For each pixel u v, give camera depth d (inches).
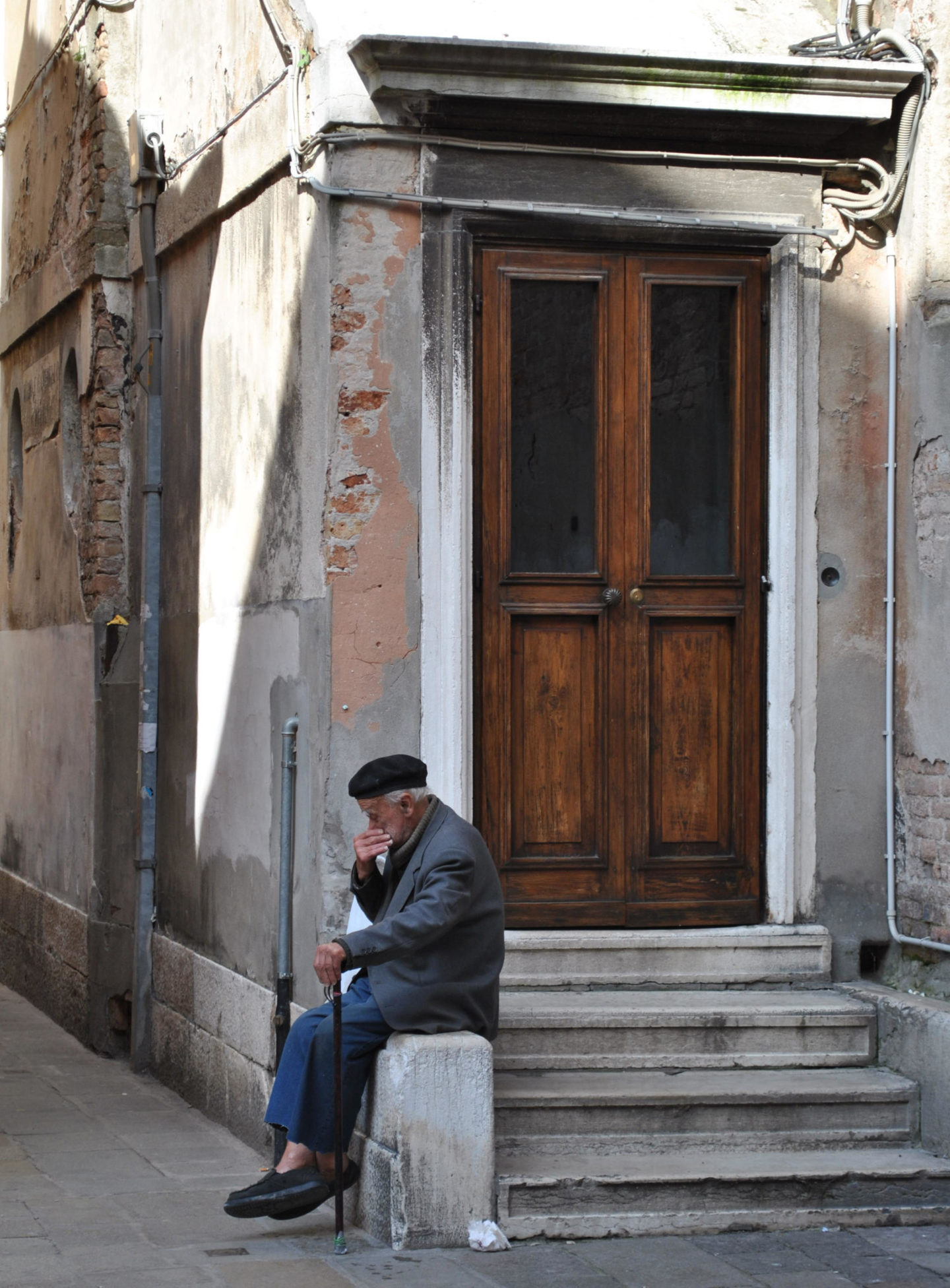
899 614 260.5
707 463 262.7
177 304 334.0
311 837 247.9
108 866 364.5
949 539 247.4
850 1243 212.4
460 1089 211.8
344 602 242.5
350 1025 217.3
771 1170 220.8
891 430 261.3
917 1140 233.9
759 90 250.4
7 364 478.6
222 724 300.0
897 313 262.1
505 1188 213.3
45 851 423.5
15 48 472.4
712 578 259.8
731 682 261.3
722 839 261.0
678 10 264.4
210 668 307.7
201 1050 304.8
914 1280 197.6
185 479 326.6
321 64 246.1
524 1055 235.3
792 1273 199.9
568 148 252.5
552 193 252.7
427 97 243.3
